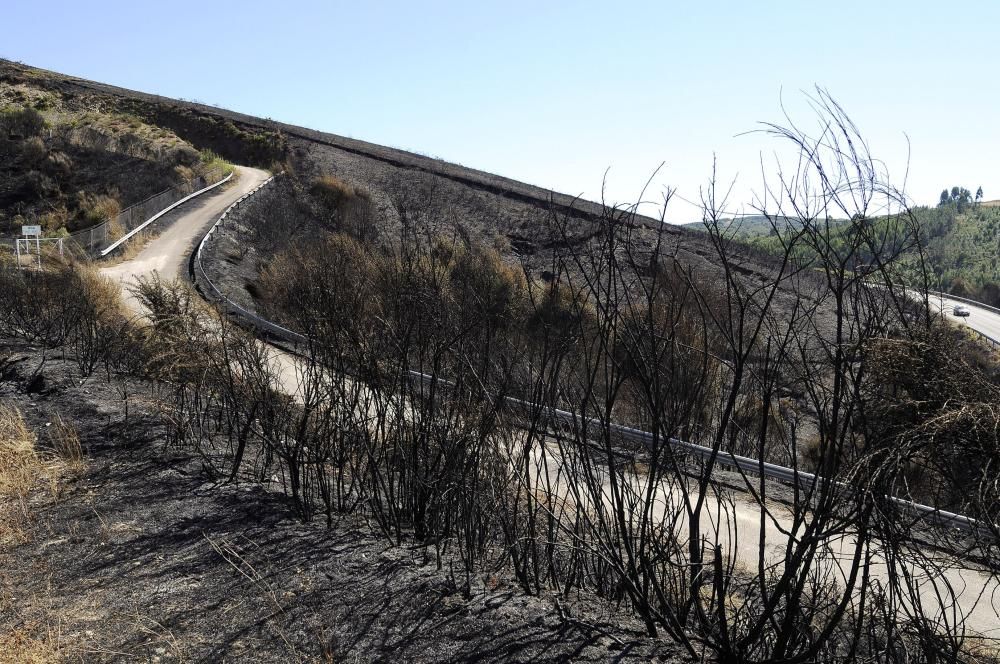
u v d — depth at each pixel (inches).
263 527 194.7
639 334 141.6
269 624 142.9
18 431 262.5
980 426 98.7
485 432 171.6
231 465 252.8
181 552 177.2
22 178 1786.4
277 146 2368.4
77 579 162.6
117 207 1688.0
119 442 267.0
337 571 167.3
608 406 143.3
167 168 1909.4
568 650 133.6
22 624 143.3
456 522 193.0
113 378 369.1
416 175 2128.4
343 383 221.8
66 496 214.1
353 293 222.7
